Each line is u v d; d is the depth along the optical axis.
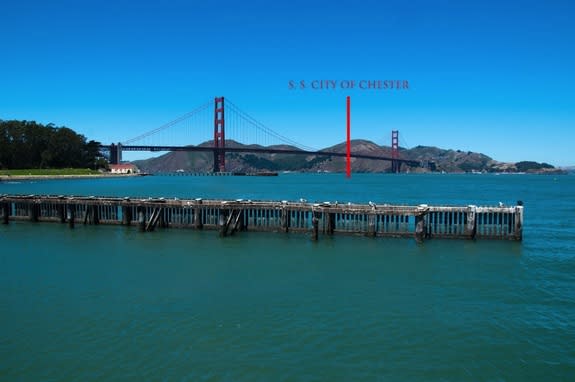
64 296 24.94
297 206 42.38
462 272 30.17
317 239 40.22
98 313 22.44
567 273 30.30
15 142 164.50
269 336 19.98
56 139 180.50
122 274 29.48
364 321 21.62
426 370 17.45
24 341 19.44
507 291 26.28
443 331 20.61
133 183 161.38
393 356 18.41
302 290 26.19
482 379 16.92
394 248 37.12
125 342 19.36
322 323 21.36
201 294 25.38
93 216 49.28
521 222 39.44
